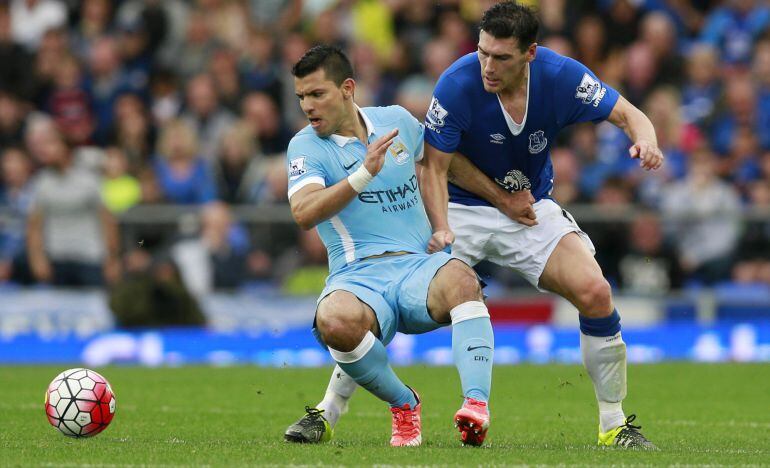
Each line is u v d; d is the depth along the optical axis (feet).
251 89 203.41
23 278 169.78
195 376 140.56
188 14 221.25
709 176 181.78
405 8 212.23
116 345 166.30
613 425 80.23
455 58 204.03
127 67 210.79
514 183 84.79
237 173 185.78
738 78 201.46
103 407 77.51
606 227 174.19
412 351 168.04
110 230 170.19
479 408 70.64
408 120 79.56
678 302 171.42
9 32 212.84
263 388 126.31
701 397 119.03
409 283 74.49
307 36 217.56
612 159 188.44
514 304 168.86
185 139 184.24
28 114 203.92
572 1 209.97
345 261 76.69
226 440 79.20
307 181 74.49
